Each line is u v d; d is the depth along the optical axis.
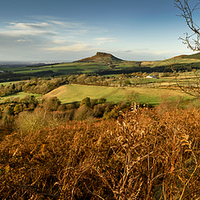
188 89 2.24
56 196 1.36
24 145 2.78
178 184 1.70
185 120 2.29
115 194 1.22
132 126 1.24
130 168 1.20
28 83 86.00
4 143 3.08
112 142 2.07
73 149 2.23
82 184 1.86
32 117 13.04
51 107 41.72
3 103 50.44
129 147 1.24
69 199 1.33
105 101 42.84
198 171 1.46
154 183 1.79
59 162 2.06
